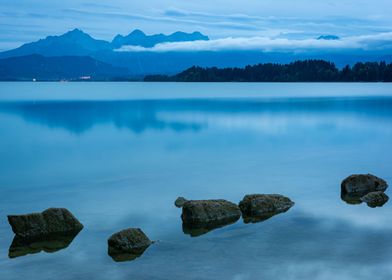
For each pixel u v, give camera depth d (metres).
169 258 20.14
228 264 19.52
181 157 48.56
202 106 131.00
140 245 21.31
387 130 73.38
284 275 18.50
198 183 35.41
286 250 20.91
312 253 20.56
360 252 20.62
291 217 25.55
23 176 39.00
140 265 19.50
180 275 18.56
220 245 21.56
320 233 23.02
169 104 140.00
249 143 59.66
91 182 36.28
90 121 89.56
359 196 30.38
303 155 49.53
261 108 122.69
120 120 91.25
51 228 23.19
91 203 29.58
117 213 27.00
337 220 25.09
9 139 64.56
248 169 41.34
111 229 24.03
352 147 55.75
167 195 31.58
